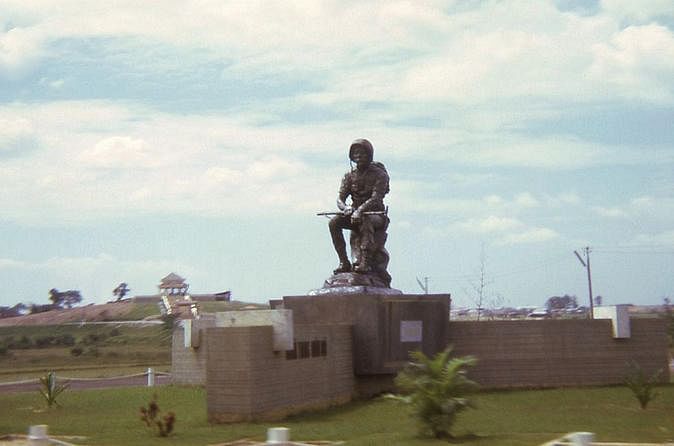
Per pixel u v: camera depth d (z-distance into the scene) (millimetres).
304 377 22969
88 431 19828
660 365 30500
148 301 113062
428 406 17438
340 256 29266
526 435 17875
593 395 27203
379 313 26938
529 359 29328
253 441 17891
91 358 61031
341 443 17328
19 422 22000
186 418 21734
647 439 17500
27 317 109125
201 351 32594
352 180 29406
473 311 66500
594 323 30156
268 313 21359
